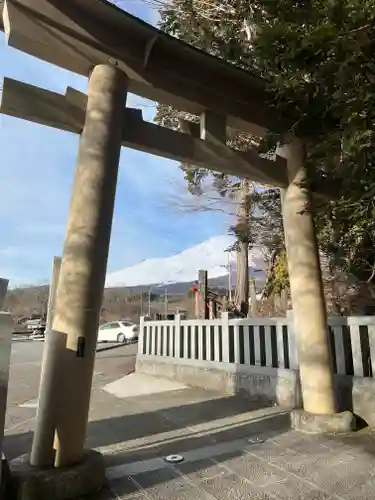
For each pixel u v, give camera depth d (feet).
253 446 12.04
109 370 31.04
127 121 11.80
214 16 19.01
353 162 10.25
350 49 8.52
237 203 30.22
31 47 10.57
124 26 11.42
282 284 31.86
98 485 8.97
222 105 13.98
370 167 9.64
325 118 11.11
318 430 13.24
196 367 23.58
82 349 9.45
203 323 23.81
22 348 48.85
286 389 17.44
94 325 9.80
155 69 12.32
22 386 24.02
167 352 27.12
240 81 14.07
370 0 7.85
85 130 10.65
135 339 63.36
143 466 10.43
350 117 9.32
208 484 9.29
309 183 15.01
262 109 14.61
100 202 10.24
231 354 21.49
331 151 11.85
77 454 9.07
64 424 8.99
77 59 11.02
